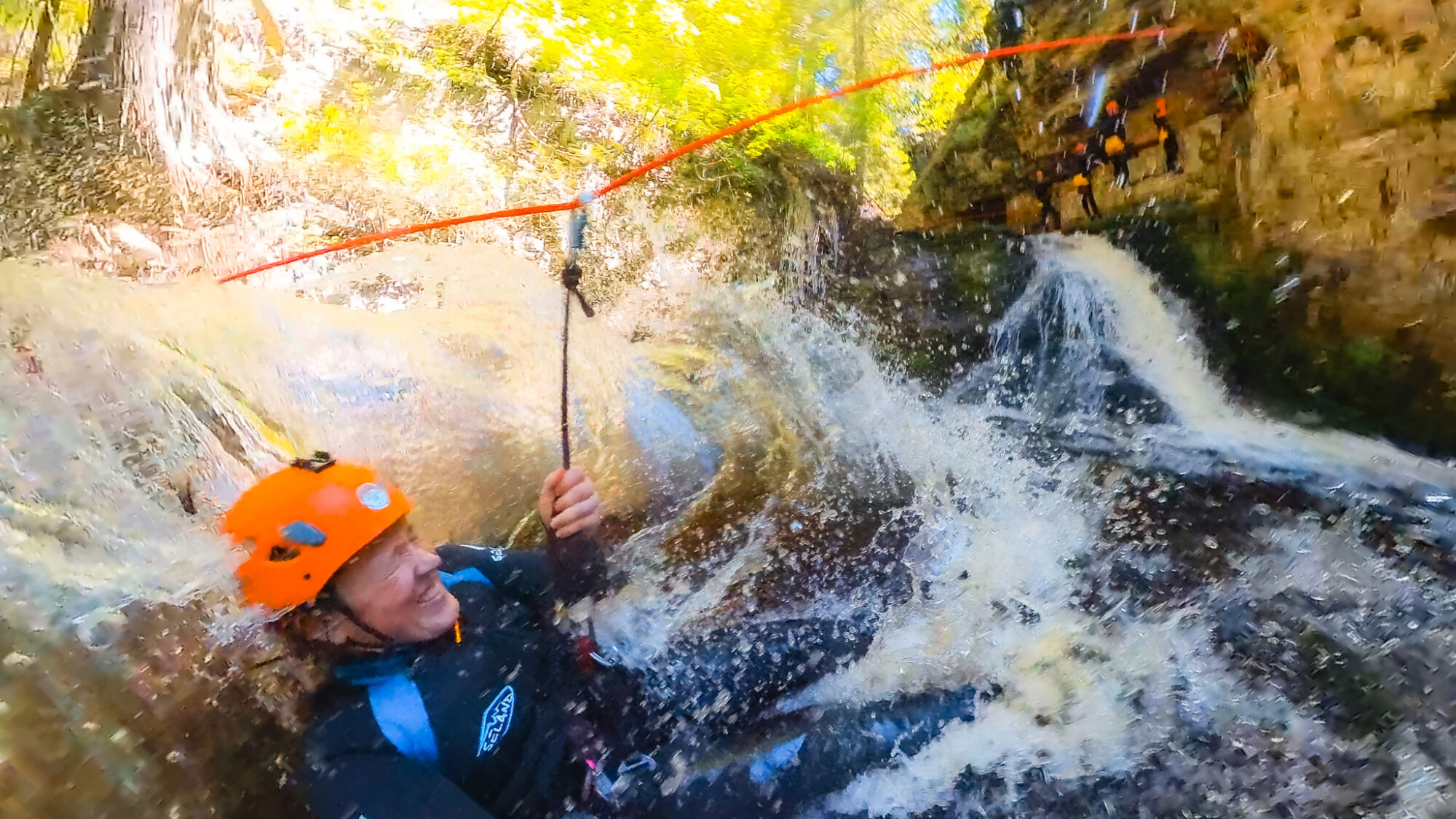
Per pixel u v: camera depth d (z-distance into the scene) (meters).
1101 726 1.39
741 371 2.54
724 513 2.09
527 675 1.22
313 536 1.04
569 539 1.31
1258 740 1.31
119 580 1.64
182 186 2.88
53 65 2.93
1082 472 1.99
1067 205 2.59
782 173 3.25
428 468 2.18
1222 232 2.10
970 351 2.52
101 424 2.00
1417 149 1.61
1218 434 1.94
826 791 1.34
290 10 3.34
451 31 3.49
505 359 2.52
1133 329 2.25
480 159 3.32
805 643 1.61
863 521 2.01
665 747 1.38
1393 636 1.40
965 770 1.36
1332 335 1.83
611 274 2.92
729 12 3.40
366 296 2.62
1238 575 1.59
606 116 3.50
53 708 1.45
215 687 1.44
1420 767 1.21
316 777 1.07
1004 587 1.73
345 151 3.21
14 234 2.54
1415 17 1.57
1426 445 1.66
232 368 2.25
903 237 2.99
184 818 1.35
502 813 1.15
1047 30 2.70
